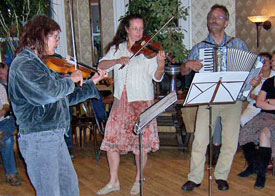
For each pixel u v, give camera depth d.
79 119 4.14
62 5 5.02
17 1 3.71
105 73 2.18
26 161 1.83
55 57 2.12
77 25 5.33
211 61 2.66
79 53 5.38
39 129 1.78
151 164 3.68
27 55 1.74
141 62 2.69
